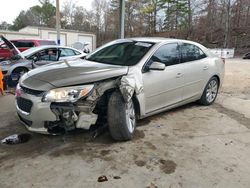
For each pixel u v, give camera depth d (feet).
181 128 15.90
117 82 13.19
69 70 13.67
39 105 12.14
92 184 10.25
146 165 11.66
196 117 17.94
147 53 15.61
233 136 15.01
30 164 11.58
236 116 18.49
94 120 12.72
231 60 91.66
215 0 171.22
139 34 188.75
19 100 13.24
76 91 12.25
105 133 14.74
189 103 21.02
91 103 12.50
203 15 178.40
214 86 21.07
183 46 18.16
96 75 13.01
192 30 178.29
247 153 13.05
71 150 12.85
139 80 14.35
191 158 12.37
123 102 13.24
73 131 13.93
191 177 10.87
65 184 10.24
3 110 19.03
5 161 11.82
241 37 163.84
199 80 19.11
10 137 14.24
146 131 15.28
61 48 34.42
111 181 10.45
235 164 11.97
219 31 170.81
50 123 12.48
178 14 181.78
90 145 13.38
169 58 16.81
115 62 15.56
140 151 12.87
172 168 11.49
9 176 10.70
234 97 24.36
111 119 13.09
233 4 167.22
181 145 13.66
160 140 14.16
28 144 13.47
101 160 11.96
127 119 13.57
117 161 11.92
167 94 16.55
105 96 13.44
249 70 49.88
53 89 12.18
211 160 12.25
